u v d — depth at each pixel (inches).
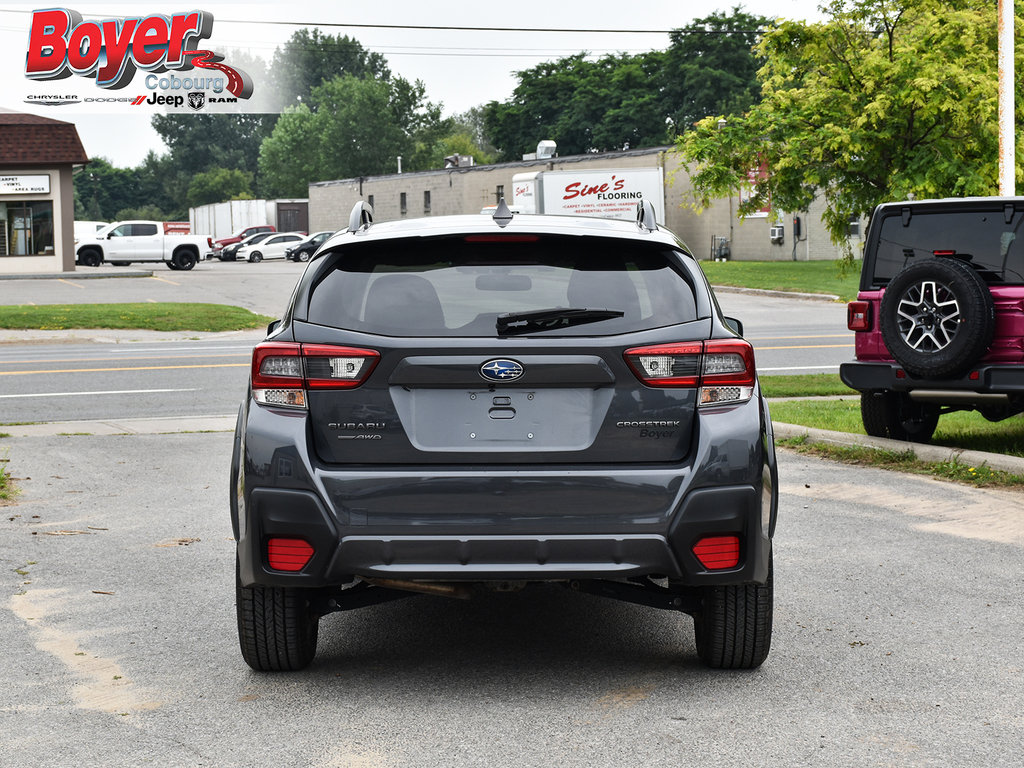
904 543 296.2
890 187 619.5
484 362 179.2
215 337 1133.7
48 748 168.1
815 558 281.9
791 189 661.3
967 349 373.7
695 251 2335.1
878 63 624.1
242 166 7037.4
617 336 181.2
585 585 196.9
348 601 196.5
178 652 213.8
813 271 1924.2
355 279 188.1
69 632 225.9
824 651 212.4
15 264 1993.1
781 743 168.4
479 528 177.8
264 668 201.0
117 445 469.4
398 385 180.2
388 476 177.9
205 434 503.2
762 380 653.3
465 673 201.5
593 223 201.5
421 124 5315.0
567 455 179.8
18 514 337.7
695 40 3659.0
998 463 382.3
